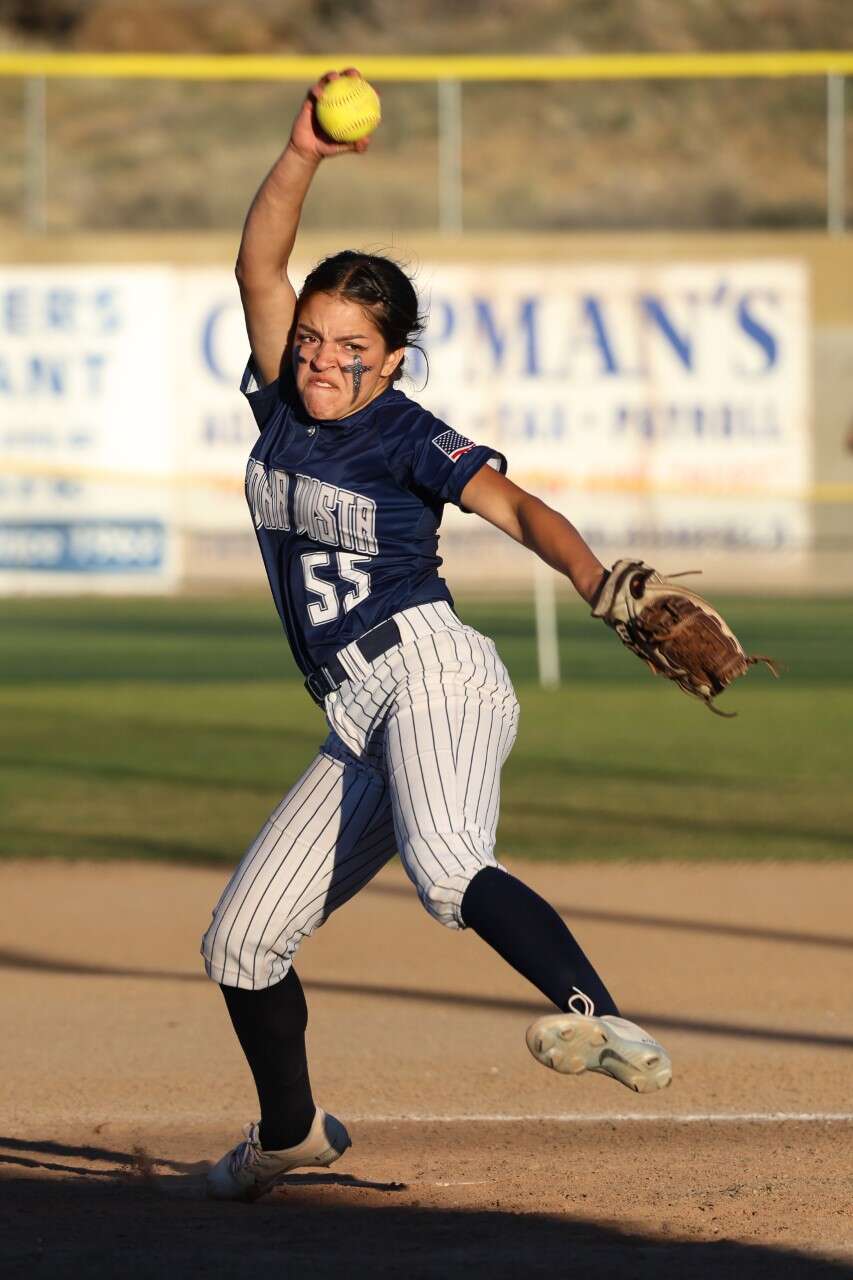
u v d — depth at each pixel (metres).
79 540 72.50
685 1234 11.86
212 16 116.50
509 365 72.56
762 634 61.34
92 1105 15.90
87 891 26.94
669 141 101.62
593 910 25.41
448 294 72.44
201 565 73.06
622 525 73.12
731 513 73.12
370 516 11.40
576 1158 14.04
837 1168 13.66
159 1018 19.42
